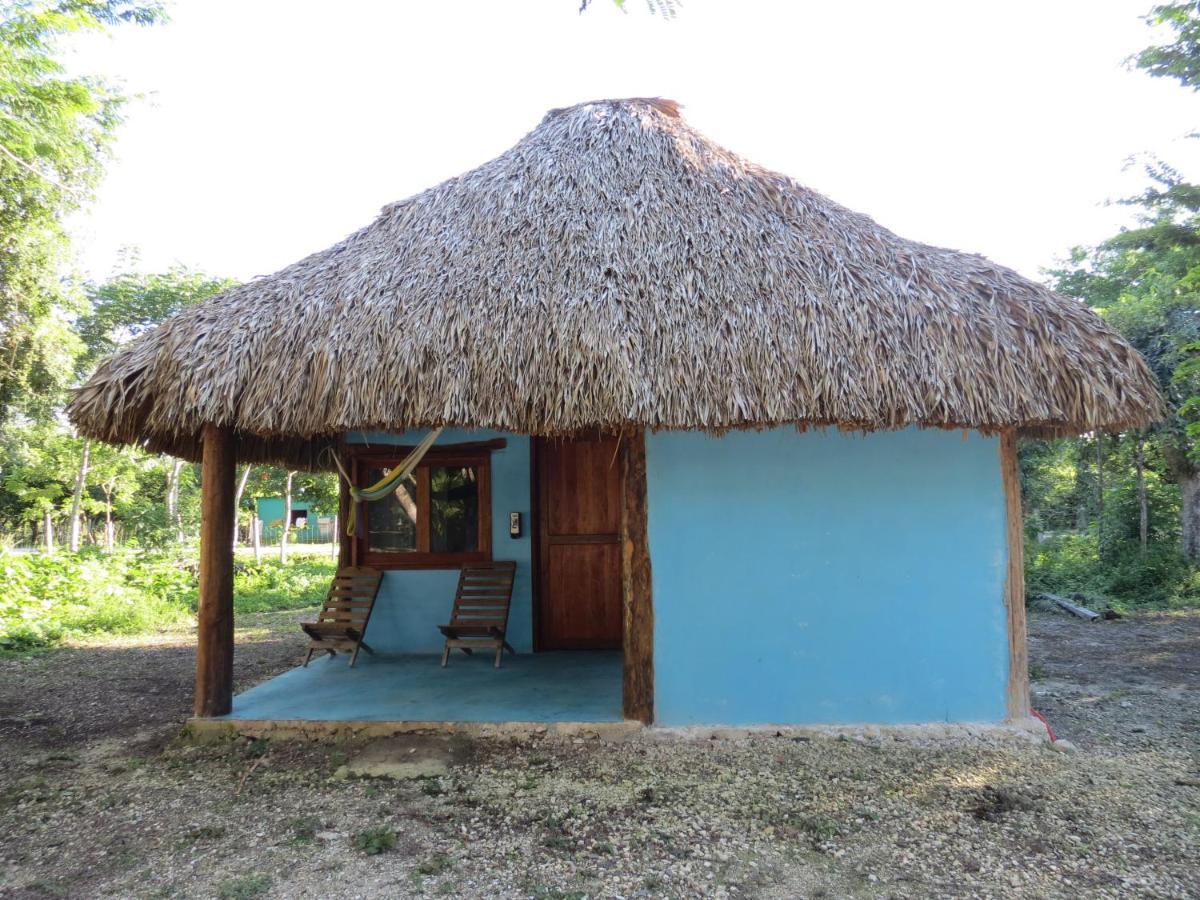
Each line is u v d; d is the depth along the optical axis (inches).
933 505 202.7
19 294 475.8
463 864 138.2
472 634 273.3
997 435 203.6
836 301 187.8
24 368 510.9
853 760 183.9
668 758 187.0
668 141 237.6
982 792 165.8
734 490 203.3
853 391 174.1
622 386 173.0
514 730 200.4
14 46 319.6
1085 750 192.5
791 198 219.5
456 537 293.7
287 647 366.9
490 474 292.5
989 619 201.3
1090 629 386.9
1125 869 133.2
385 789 172.6
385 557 293.1
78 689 280.4
